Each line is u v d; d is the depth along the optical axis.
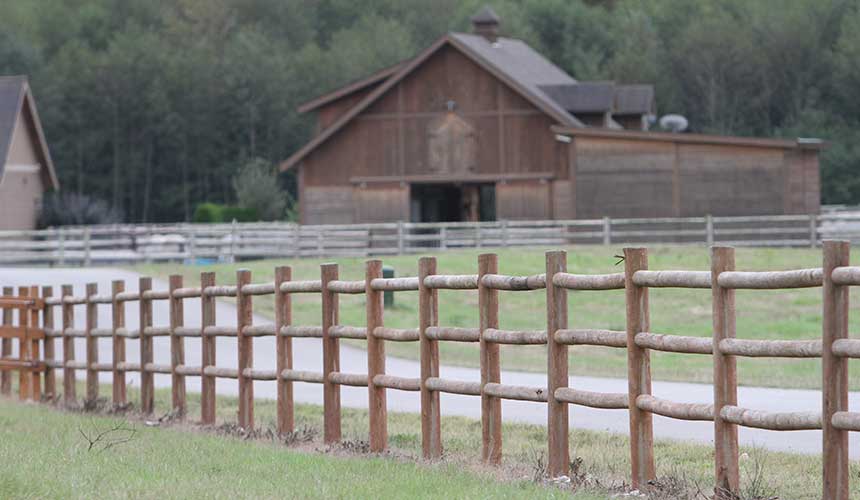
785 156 100.12
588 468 26.09
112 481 22.86
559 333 24.77
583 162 104.62
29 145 145.25
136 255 101.50
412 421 35.12
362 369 48.50
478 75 112.00
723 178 101.44
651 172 103.00
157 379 49.28
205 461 26.16
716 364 21.41
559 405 24.86
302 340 60.28
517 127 111.06
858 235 94.69
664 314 70.44
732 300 21.45
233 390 45.38
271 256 105.06
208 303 36.12
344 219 114.38
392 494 21.88
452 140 112.25
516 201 111.06
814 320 66.12
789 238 98.88
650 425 23.20
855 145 189.38
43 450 27.25
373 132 113.94
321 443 30.97
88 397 41.56
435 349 28.14
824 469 19.59
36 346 45.03
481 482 23.48
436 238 100.44
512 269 85.81
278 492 21.98
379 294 29.56
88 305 42.31
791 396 38.69
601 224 100.75
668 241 102.25
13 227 140.00
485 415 26.61
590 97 116.44
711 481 24.08
